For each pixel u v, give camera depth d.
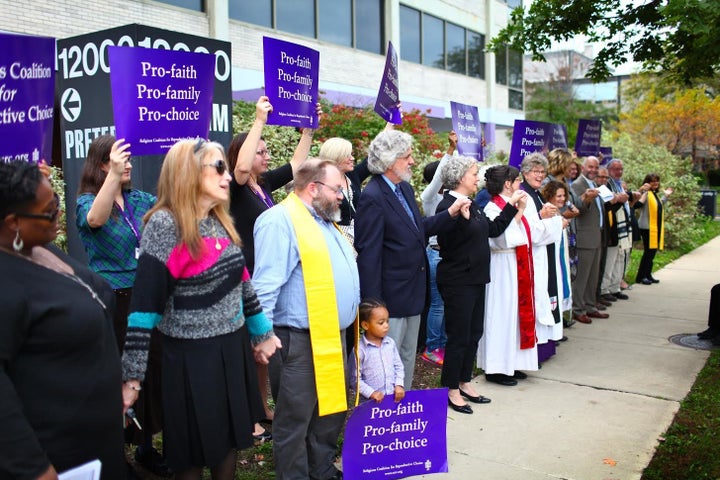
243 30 11.77
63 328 1.99
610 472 3.71
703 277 10.18
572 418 4.52
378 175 3.89
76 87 4.12
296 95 4.23
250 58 11.93
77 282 2.11
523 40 7.52
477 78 20.80
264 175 4.36
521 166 5.61
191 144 2.54
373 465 3.53
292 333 3.12
